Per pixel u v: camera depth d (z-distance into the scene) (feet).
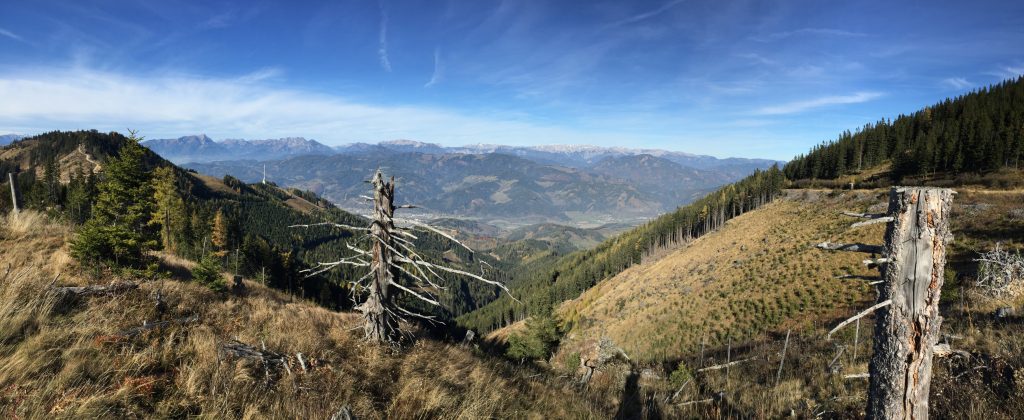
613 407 34.96
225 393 19.03
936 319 13.10
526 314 373.81
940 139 314.96
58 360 18.06
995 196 181.47
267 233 476.13
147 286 34.40
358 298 36.06
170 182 143.13
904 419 13.53
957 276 82.79
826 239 205.05
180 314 30.78
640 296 260.83
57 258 41.22
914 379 13.28
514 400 29.53
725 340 139.95
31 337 18.74
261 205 609.83
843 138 411.75
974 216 163.94
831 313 123.95
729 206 412.77
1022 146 247.70
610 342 60.23
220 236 209.46
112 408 15.89
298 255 440.45
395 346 34.83
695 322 174.29
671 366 57.57
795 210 295.07
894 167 331.36
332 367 26.84
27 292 23.38
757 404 33.37
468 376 32.94
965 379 28.45
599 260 483.51
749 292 177.37
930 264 12.92
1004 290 59.31
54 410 14.55
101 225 47.01
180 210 150.20
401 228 33.60
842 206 258.57
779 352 56.13
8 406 14.42
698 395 37.99
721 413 31.89
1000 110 325.62
